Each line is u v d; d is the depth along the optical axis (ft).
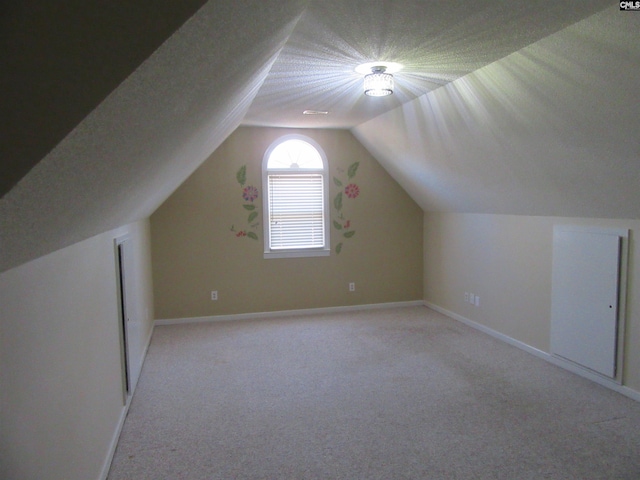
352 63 8.32
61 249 5.28
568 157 9.03
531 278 12.80
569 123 8.05
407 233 18.58
